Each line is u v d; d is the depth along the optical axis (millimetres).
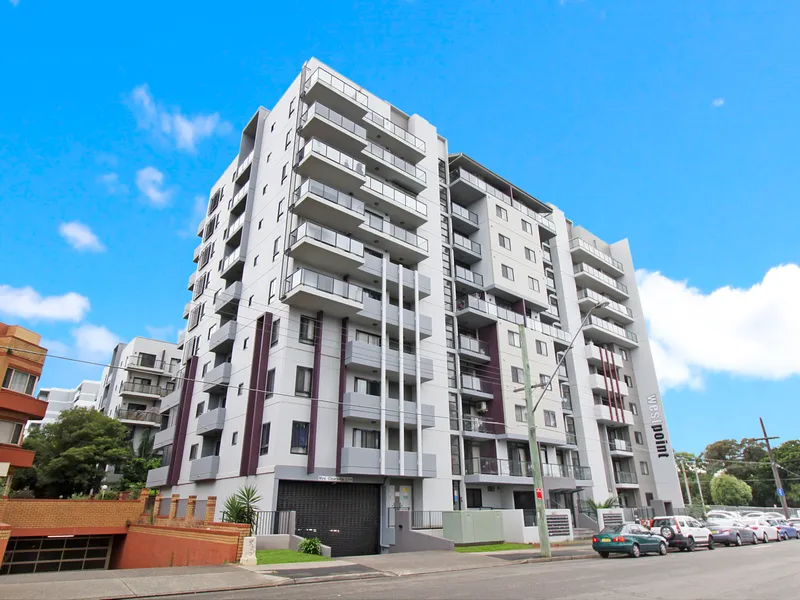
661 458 49438
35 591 10961
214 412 30547
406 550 24938
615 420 47125
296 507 24734
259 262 32625
